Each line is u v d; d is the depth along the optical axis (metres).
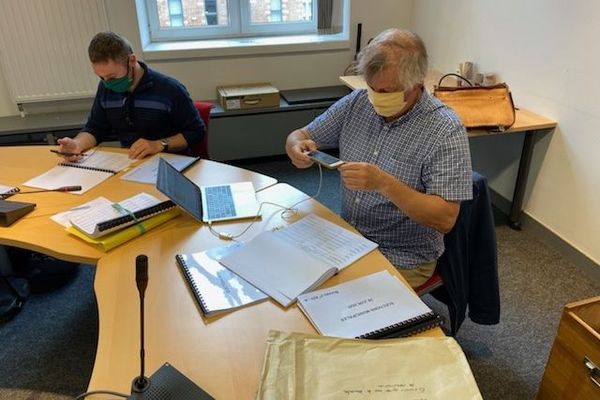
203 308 1.10
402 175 1.48
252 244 1.34
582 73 2.21
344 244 1.36
